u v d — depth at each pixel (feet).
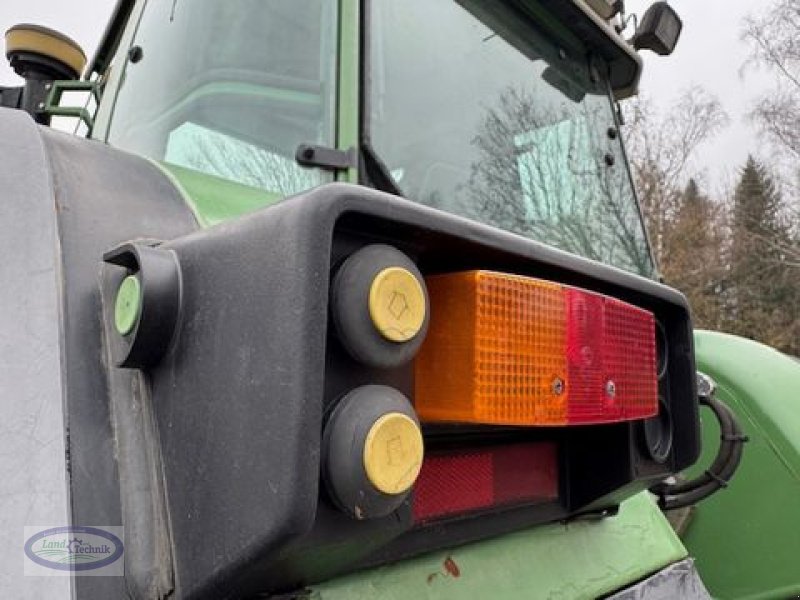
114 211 2.93
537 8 5.73
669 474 4.10
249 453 2.10
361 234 2.33
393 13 4.55
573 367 3.00
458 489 3.33
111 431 2.44
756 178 75.00
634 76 6.76
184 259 2.46
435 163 4.65
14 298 2.47
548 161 5.70
